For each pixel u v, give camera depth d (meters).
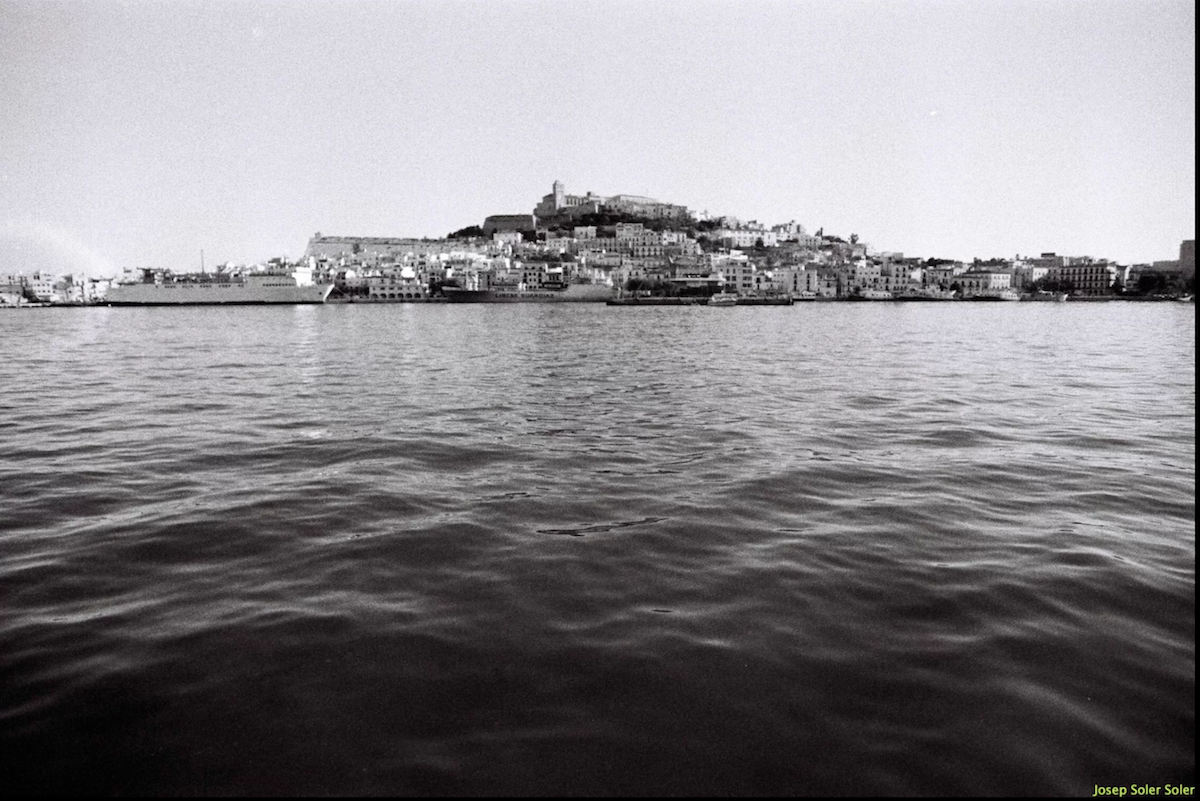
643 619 8.87
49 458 18.12
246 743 6.48
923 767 6.20
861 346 61.00
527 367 42.47
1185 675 7.57
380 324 109.62
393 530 12.33
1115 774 6.14
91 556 11.09
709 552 11.19
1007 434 21.20
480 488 15.16
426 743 6.47
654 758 6.29
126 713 6.92
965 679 7.50
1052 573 10.25
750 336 76.31
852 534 12.04
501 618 8.89
